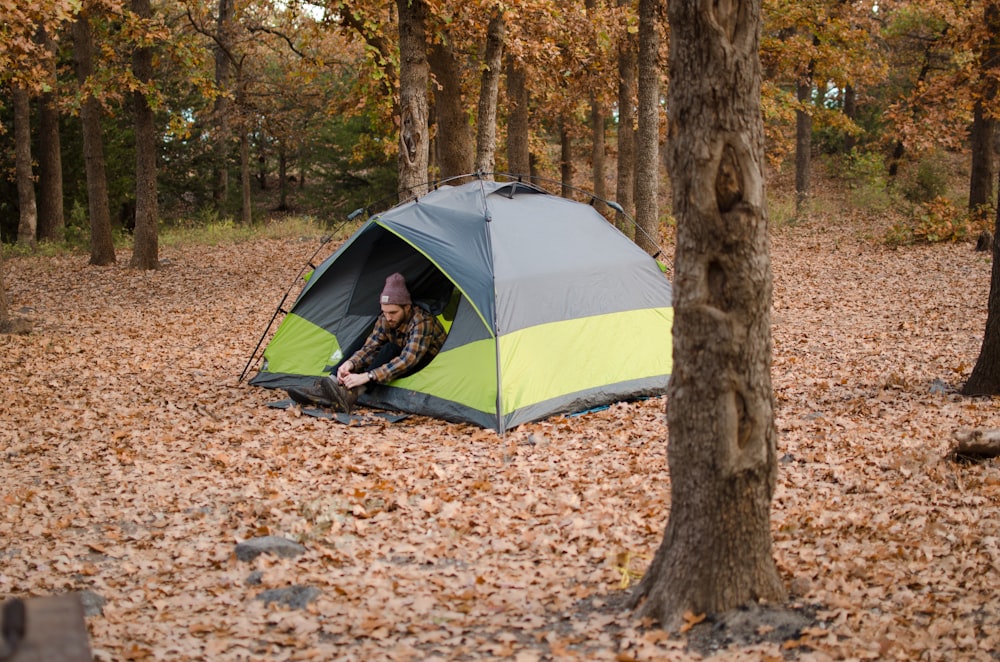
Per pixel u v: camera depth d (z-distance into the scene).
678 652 3.92
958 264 17.22
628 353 8.88
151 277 18.66
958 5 19.81
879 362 10.16
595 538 5.44
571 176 28.48
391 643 4.25
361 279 9.79
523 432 7.84
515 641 4.21
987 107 19.44
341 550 5.45
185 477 6.91
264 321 14.31
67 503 6.46
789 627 4.06
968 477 6.16
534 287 8.55
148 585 5.02
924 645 3.92
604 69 19.25
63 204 26.89
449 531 5.68
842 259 19.05
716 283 4.00
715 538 4.17
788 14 21.14
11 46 12.34
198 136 30.61
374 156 32.09
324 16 15.50
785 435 7.47
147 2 18.16
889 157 33.94
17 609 2.10
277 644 4.32
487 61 14.61
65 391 9.91
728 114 3.90
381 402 8.76
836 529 5.37
